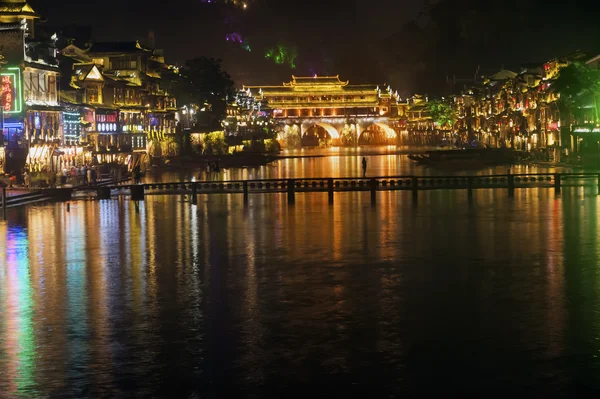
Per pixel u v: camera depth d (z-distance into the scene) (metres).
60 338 25.19
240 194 74.38
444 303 28.84
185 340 24.78
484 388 20.58
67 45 121.00
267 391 20.62
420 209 58.34
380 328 25.70
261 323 26.56
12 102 77.50
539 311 27.42
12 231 49.12
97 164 99.69
